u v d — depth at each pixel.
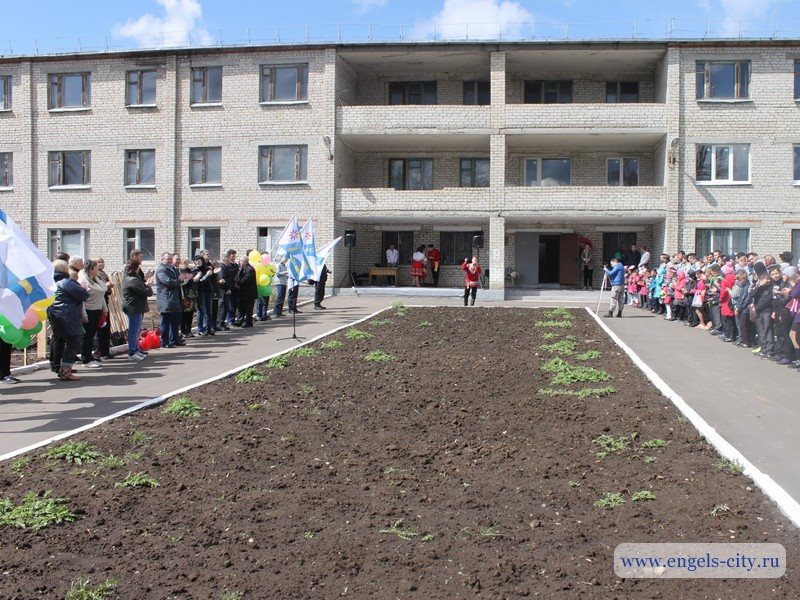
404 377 12.22
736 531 5.60
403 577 4.93
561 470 7.21
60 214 35.00
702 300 19.00
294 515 6.07
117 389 11.52
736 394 11.01
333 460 7.63
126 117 34.41
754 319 14.88
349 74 34.81
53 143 35.03
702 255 31.34
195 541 5.54
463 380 11.95
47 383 12.08
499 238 31.89
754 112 31.03
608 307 26.91
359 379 12.02
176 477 7.03
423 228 35.53
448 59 33.53
